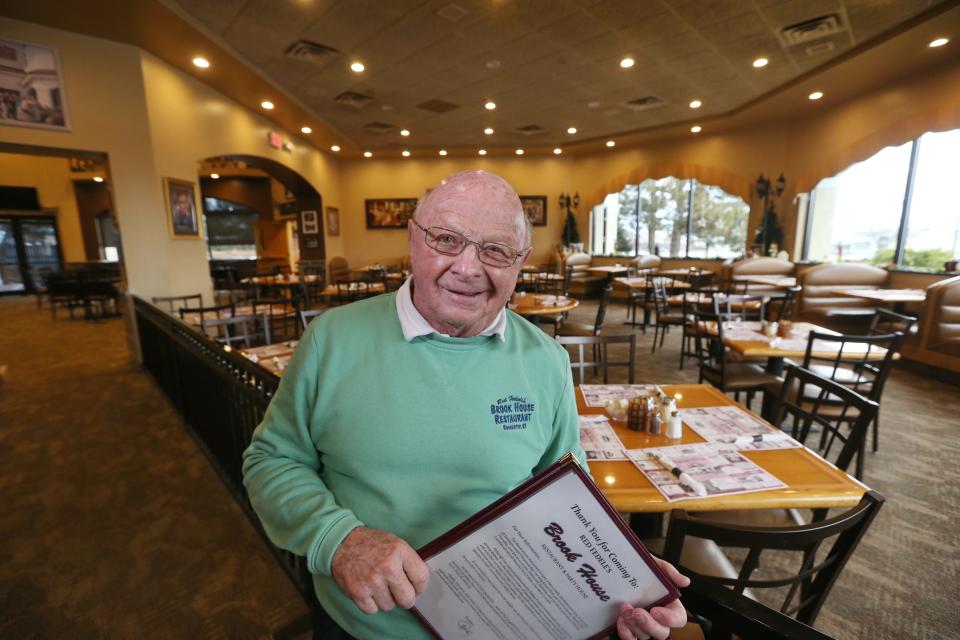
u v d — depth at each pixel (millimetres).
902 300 4406
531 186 10820
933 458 2682
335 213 10461
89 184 11375
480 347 813
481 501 766
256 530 2078
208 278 5699
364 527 654
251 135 6695
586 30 4426
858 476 2109
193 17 4098
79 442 2984
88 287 8039
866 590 1690
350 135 8547
